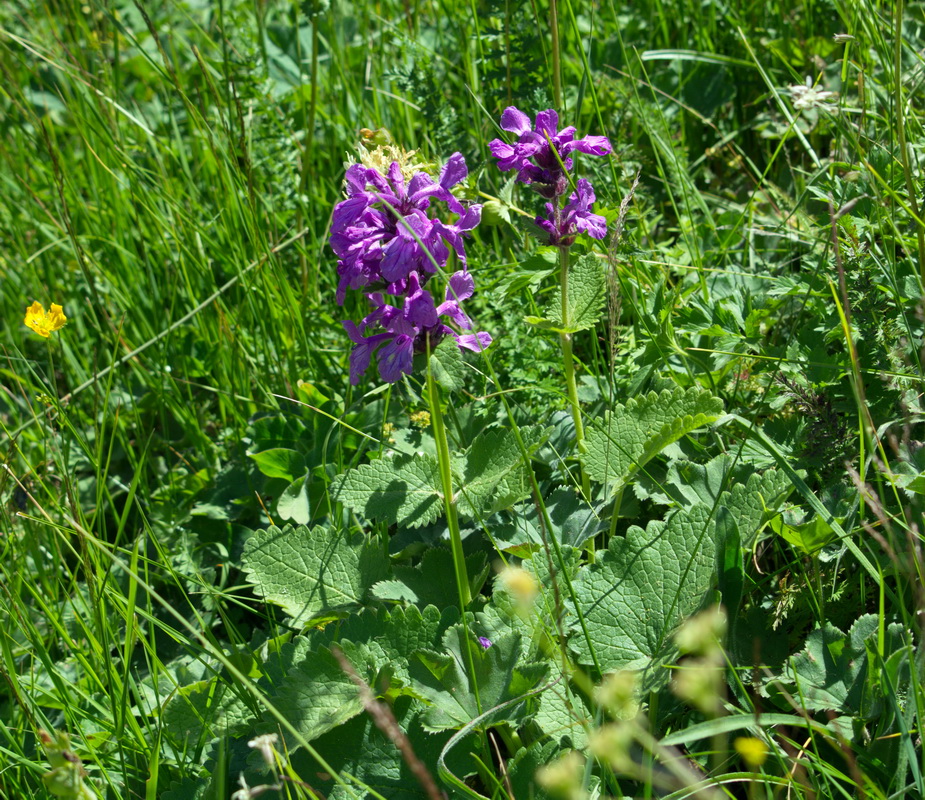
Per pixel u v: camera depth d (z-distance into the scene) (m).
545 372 0.62
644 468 0.56
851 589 0.51
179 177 0.86
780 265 0.66
